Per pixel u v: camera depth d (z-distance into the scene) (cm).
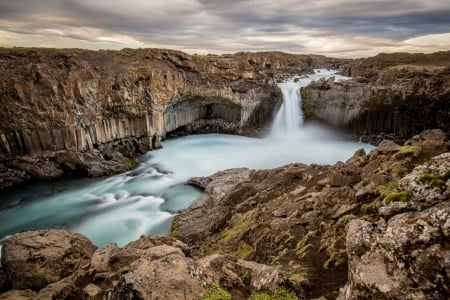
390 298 564
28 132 3266
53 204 2836
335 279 1071
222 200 2336
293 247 1352
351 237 721
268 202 1928
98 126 3772
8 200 2902
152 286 821
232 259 1059
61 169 3438
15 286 1382
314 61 9606
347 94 5078
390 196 755
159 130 4444
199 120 5400
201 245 1844
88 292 1077
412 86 4572
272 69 7531
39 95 3281
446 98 4231
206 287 853
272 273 927
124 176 3519
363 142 4928
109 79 3831
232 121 5369
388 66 6612
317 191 1822
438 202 680
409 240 601
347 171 1750
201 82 5041
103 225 2472
